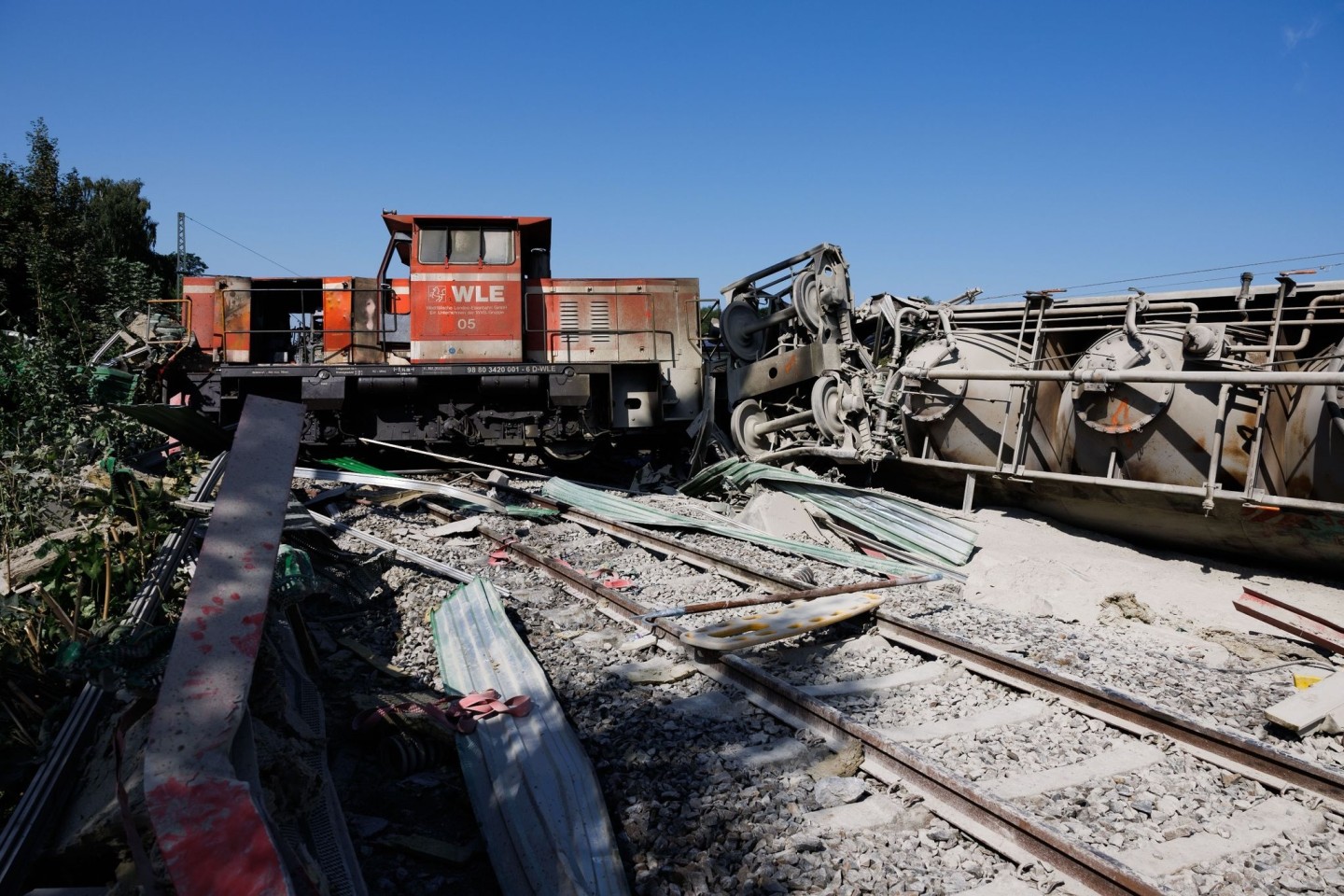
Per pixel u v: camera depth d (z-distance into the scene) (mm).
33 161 26219
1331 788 3586
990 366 9992
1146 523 8539
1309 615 6035
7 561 5641
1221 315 8531
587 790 3539
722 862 3170
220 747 2279
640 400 12938
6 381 11375
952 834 3336
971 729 4348
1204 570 8062
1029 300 9758
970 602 6855
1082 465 8859
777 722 4418
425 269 11984
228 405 11914
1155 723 4207
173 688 2379
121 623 3754
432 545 8461
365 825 3420
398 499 10031
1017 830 3238
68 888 2631
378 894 3043
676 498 11398
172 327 13070
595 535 9227
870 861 3182
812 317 11672
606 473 14203
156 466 11219
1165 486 7957
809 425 12094
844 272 11562
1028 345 9938
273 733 3090
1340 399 6953
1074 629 6129
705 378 13156
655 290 13211
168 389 12031
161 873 2297
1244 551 7910
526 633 5867
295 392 12023
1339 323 7246
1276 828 3455
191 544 5922
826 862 3162
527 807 3398
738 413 12875
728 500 11141
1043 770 3920
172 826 2111
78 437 10641
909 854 3238
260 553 2764
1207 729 4016
